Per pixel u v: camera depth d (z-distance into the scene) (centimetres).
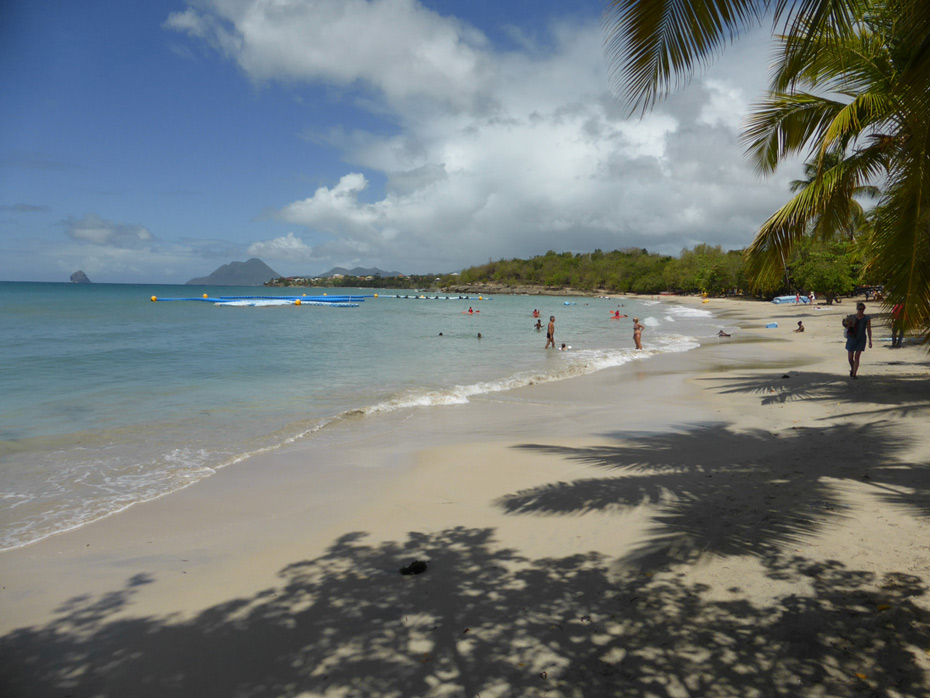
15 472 738
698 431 957
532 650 340
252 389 1425
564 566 455
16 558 493
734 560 444
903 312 555
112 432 961
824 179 915
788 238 968
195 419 1075
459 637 359
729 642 336
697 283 12475
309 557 493
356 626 378
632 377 1667
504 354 2295
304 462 805
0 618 397
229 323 4112
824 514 529
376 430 1016
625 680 307
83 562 486
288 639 365
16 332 2994
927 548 443
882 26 753
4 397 1258
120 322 3888
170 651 356
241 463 798
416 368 1858
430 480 715
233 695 312
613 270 17825
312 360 2042
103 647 361
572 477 711
